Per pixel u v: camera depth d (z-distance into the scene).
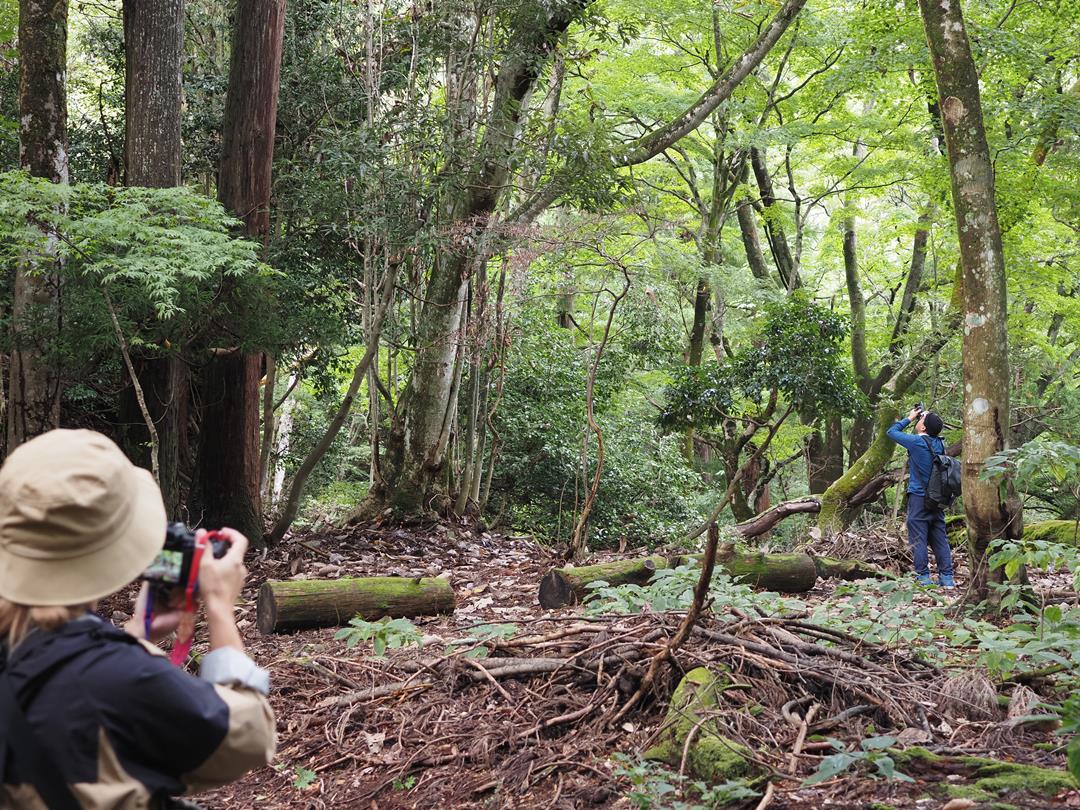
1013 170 14.45
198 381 10.91
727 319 23.08
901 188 21.00
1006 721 4.18
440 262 12.35
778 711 4.38
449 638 6.14
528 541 12.55
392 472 12.91
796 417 19.70
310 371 14.23
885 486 13.49
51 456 1.62
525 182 11.60
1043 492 16.83
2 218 7.59
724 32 17.88
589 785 3.96
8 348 9.14
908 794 3.48
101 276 8.09
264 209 10.64
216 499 10.66
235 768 1.72
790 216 23.50
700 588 4.45
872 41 15.60
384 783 4.34
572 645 5.23
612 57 18.59
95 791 1.57
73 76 18.12
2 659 1.65
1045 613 4.95
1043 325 20.27
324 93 12.13
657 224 12.08
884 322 25.00
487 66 12.12
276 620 6.93
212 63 14.91
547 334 16.50
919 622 5.37
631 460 17.30
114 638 1.66
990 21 15.92
